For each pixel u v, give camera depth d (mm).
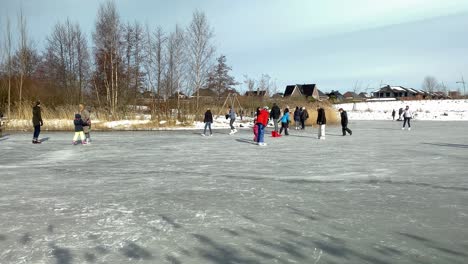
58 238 4230
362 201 5977
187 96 31969
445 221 4883
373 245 4004
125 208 5547
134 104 33562
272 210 5438
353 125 33812
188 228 4594
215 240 4164
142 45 34156
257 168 9375
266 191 6734
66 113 27859
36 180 7781
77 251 3844
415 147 14430
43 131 23594
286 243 4070
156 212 5332
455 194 6465
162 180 7793
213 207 5605
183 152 12883
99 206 5668
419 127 30141
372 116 56750
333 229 4555
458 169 9156
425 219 4973
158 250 3871
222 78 51969
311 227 4633
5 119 25469
